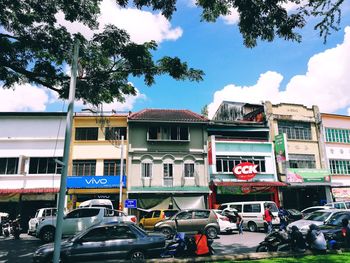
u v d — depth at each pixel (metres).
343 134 31.70
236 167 26.45
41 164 24.53
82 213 14.84
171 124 27.08
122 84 12.59
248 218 19.89
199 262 8.05
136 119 26.03
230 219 18.64
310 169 28.62
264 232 18.95
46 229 15.01
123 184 24.47
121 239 9.36
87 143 25.48
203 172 26.50
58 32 11.44
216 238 15.55
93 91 12.27
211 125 27.84
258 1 7.73
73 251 8.98
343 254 8.72
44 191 23.22
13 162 24.34
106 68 12.01
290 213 21.06
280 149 27.52
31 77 11.88
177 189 25.25
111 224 9.66
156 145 26.39
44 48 11.43
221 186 25.58
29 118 25.22
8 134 24.70
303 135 30.09
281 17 7.72
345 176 30.41
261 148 28.00
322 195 29.11
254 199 26.81
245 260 8.24
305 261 7.82
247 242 14.25
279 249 9.39
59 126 25.34
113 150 25.59
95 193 24.25
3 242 15.80
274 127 29.11
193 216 15.86
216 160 26.91
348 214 12.58
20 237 18.70
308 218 13.98
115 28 11.23
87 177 24.06
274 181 27.30
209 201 25.64
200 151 26.86
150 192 24.58
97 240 9.27
